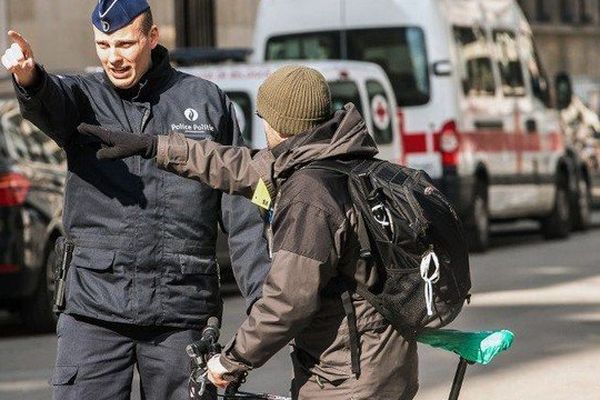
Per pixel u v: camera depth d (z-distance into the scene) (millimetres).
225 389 9219
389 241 8602
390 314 8680
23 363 19969
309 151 8758
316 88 8828
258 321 8500
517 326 22484
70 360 10328
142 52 10336
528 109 38219
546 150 39125
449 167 33688
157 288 10320
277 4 35094
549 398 16922
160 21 46938
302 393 8891
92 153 10328
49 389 17906
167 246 10336
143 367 10438
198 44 46688
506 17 37969
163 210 10328
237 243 10359
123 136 9461
